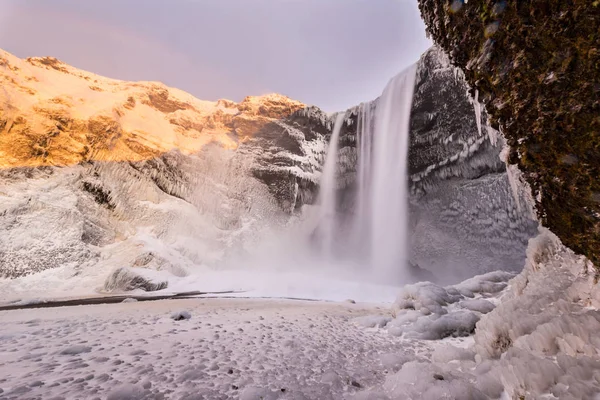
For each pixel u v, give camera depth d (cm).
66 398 211
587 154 152
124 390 217
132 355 319
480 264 2009
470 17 184
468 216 2092
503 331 269
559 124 157
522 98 168
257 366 296
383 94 2556
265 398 222
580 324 188
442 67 1934
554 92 152
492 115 205
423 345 412
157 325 499
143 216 2328
